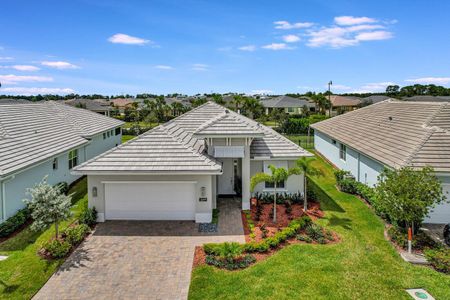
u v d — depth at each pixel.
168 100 106.00
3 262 12.20
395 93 115.75
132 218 16.34
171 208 16.30
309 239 13.77
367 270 11.40
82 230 14.46
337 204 18.86
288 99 90.00
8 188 15.80
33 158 17.83
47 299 10.11
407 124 20.78
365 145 21.78
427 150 16.11
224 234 14.71
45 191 12.81
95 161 15.68
